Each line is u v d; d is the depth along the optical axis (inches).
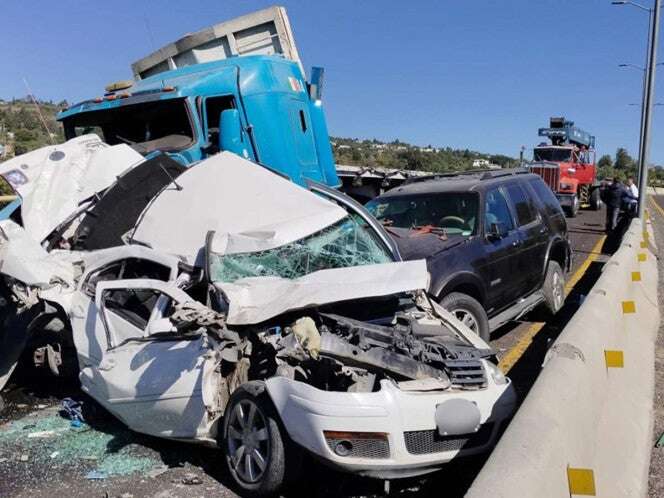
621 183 906.7
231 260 216.8
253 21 407.8
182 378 190.1
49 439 216.7
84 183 299.7
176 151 340.5
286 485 175.5
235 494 178.9
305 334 173.9
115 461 199.3
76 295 239.5
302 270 223.5
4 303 249.4
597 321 220.7
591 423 164.9
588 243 778.2
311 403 164.9
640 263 469.1
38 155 307.4
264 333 186.4
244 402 179.6
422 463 168.7
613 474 164.6
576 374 166.7
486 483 111.5
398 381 181.3
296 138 382.6
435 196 331.6
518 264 326.0
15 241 245.0
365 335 190.1
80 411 234.8
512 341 334.6
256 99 357.7
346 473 181.2
